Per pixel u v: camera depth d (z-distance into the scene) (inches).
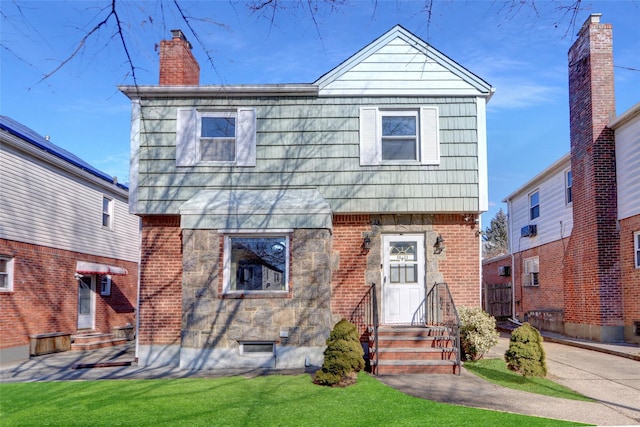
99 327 827.4
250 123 521.7
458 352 421.4
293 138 518.3
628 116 628.7
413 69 523.8
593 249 678.5
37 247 663.8
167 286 509.7
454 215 514.9
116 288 887.7
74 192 759.1
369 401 328.5
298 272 476.4
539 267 914.7
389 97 520.7
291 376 416.8
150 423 284.8
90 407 321.1
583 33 708.0
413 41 526.0
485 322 467.5
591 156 682.2
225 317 474.0
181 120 523.8
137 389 373.1
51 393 366.3
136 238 966.4
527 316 940.6
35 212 661.9
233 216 485.4
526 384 385.1
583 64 710.5
